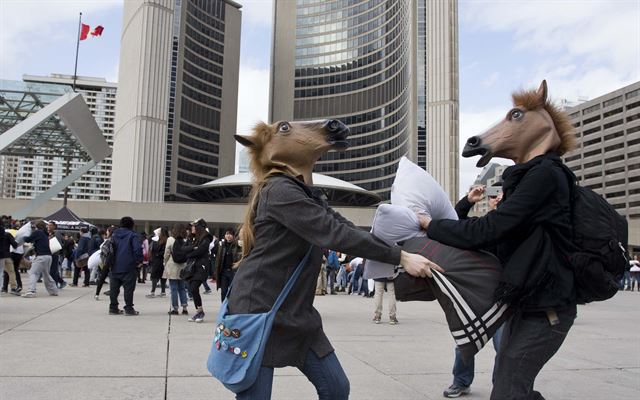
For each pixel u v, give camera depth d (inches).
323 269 633.6
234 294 85.6
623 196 4325.8
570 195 93.8
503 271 89.7
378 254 82.0
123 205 1989.4
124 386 165.2
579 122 4805.6
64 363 195.3
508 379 92.4
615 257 89.7
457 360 161.9
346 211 1924.2
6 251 416.8
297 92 4281.5
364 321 355.6
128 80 2662.4
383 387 172.9
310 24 4357.8
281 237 85.0
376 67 3833.7
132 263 354.0
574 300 90.4
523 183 90.5
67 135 1249.4
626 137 4343.0
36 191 5374.0
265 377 82.8
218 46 4121.6
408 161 117.8
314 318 87.7
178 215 2004.2
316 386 88.4
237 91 4202.8
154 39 2564.0
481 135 104.3
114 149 2844.5
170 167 3607.3
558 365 212.5
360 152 3858.3
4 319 309.0
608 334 306.8
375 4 3897.6
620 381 185.5
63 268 719.7
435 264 89.0
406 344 257.8
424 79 2716.5
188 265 328.2
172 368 191.2
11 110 1167.0
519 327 94.0
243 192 2758.4
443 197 113.4
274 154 91.8
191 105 3841.0
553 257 88.9
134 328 289.1
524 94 102.8
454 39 2529.5
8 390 157.0
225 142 4067.4
